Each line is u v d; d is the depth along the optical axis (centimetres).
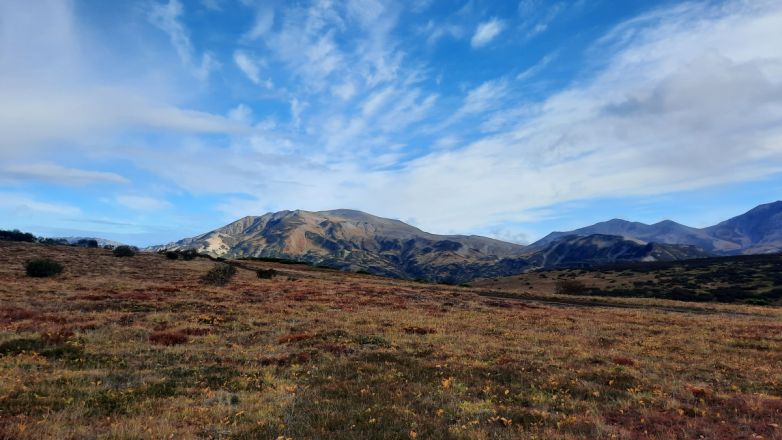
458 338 2439
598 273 16238
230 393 1259
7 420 902
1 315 2352
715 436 938
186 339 2089
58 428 876
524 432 965
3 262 6047
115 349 1795
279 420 1004
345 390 1308
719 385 1526
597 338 2609
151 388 1266
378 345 2144
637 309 4769
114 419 967
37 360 1541
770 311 4859
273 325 2634
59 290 3722
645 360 1964
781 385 1535
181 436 881
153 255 9212
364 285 6462
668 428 1001
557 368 1731
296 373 1553
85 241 12288
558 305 5006
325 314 3203
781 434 941
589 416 1091
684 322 3488
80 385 1261
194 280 5850
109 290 3909
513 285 15325
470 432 938
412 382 1439
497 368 1689
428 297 5103
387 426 973
